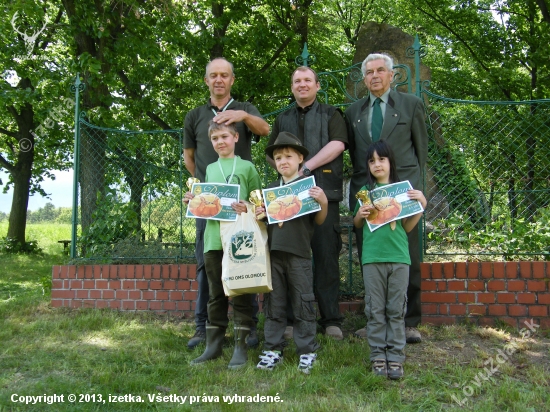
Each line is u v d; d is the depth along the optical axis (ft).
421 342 13.34
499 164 18.78
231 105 13.69
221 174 12.06
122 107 36.60
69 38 32.14
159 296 16.94
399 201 11.38
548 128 18.29
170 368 11.57
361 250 12.88
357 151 13.82
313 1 43.68
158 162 21.03
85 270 17.60
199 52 36.19
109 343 13.70
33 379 11.13
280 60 42.91
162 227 20.47
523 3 44.93
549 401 9.69
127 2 28.14
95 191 21.07
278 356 11.51
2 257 45.44
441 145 20.12
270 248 11.53
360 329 14.02
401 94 13.61
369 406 9.38
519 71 51.11
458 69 52.29
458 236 16.94
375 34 26.96
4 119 56.08
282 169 11.89
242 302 11.80
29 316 16.60
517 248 15.79
